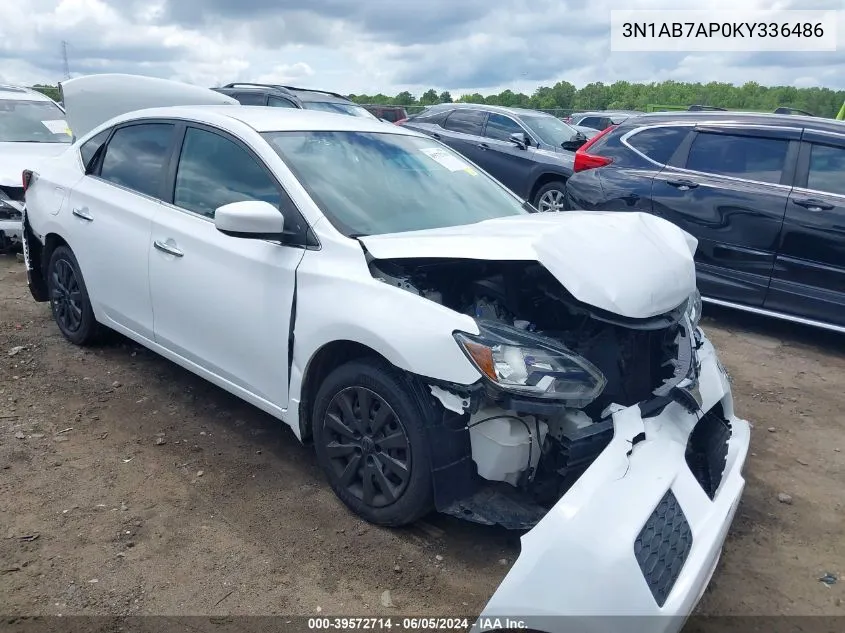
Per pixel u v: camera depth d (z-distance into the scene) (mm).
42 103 9094
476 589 2699
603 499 2201
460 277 3000
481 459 2631
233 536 2941
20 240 7246
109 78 5617
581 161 7145
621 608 2045
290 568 2766
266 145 3451
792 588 2852
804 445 4113
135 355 4816
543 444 2604
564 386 2445
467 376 2500
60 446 3596
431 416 2695
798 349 5801
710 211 6078
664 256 2848
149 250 3873
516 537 3002
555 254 2598
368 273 2896
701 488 2471
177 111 4055
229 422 3943
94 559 2756
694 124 6445
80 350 4848
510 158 10500
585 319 2795
